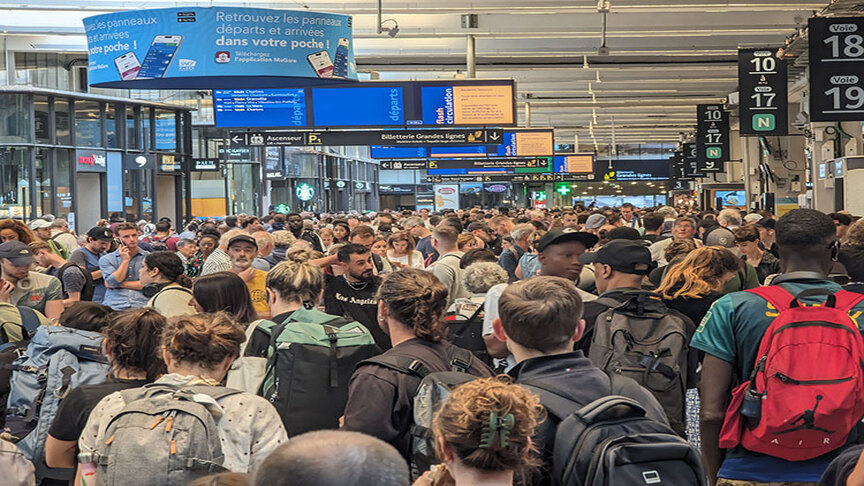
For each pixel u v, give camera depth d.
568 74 33.50
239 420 3.30
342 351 4.34
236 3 20.91
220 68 11.70
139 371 3.81
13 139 28.91
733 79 33.47
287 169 46.28
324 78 12.08
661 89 37.75
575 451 2.73
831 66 12.16
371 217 23.86
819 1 20.64
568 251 5.65
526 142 32.78
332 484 1.52
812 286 3.61
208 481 2.04
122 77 11.84
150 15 11.70
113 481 3.09
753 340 3.51
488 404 2.34
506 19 24.05
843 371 3.32
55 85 30.06
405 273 3.99
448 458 2.39
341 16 12.21
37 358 4.30
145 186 33.97
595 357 4.20
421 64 29.06
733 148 45.00
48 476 4.17
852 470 2.61
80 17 24.36
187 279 6.48
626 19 23.86
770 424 3.36
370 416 3.59
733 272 5.16
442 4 20.97
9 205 28.91
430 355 3.80
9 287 6.23
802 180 33.31
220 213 39.19
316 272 4.96
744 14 23.75
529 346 3.11
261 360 4.51
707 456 3.65
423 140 22.44
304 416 4.24
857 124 22.91
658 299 4.33
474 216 21.52
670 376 4.08
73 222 30.66
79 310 4.63
